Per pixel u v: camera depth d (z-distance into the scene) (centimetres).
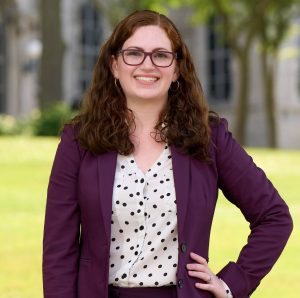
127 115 428
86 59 4631
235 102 4616
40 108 3003
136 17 429
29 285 859
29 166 1841
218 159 425
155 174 414
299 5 3541
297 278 889
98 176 410
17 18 4312
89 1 4612
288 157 2122
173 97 434
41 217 1241
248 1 3356
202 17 3622
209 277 408
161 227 409
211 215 417
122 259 409
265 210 423
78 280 416
